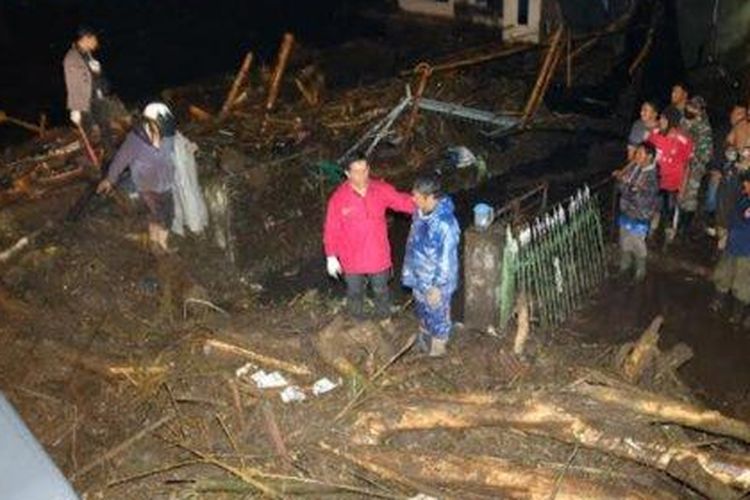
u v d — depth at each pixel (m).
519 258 7.21
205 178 8.96
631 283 8.21
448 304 6.43
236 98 11.70
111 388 6.38
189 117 11.99
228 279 8.57
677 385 6.45
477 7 17.02
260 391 6.10
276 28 18.47
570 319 7.72
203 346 6.68
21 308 7.46
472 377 6.21
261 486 5.16
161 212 8.37
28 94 15.24
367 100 11.92
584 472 5.33
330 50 16.16
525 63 14.25
